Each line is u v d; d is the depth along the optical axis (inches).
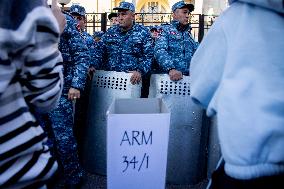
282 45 33.3
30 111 35.9
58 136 98.6
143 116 57.5
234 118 32.8
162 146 59.1
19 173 32.6
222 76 36.1
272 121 31.4
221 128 33.9
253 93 32.6
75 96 98.8
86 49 102.3
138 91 117.3
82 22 184.5
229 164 33.2
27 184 33.9
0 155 31.6
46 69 33.7
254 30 34.4
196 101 41.5
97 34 221.6
